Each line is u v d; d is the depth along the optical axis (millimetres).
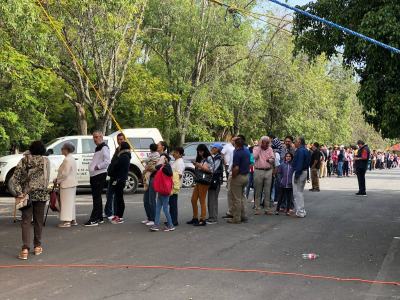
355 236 9883
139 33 25891
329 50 11898
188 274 6875
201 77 32125
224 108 32781
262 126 39969
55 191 10703
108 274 6855
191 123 32094
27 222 7836
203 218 11008
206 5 28688
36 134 20047
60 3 19719
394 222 11742
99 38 21766
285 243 9109
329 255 8164
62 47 21625
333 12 11320
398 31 9602
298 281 6598
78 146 17109
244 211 11500
